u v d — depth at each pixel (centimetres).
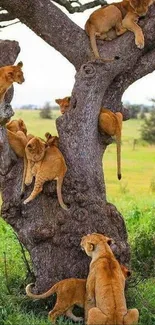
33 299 968
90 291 888
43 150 957
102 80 990
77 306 952
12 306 951
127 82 1030
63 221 968
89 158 989
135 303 985
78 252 970
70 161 984
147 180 2288
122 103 1052
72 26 1012
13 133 989
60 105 1043
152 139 3278
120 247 983
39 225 972
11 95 986
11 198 988
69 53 1017
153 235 1275
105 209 996
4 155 981
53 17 1006
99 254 903
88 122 986
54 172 955
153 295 1020
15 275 1098
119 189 2073
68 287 912
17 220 993
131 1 998
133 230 1352
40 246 976
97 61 984
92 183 989
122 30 1008
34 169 959
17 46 1012
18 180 986
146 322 930
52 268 970
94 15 1007
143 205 1650
